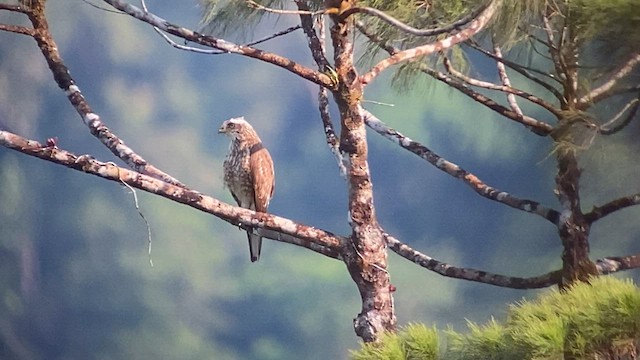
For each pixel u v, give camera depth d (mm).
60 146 19141
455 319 15633
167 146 20000
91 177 18891
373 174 17203
